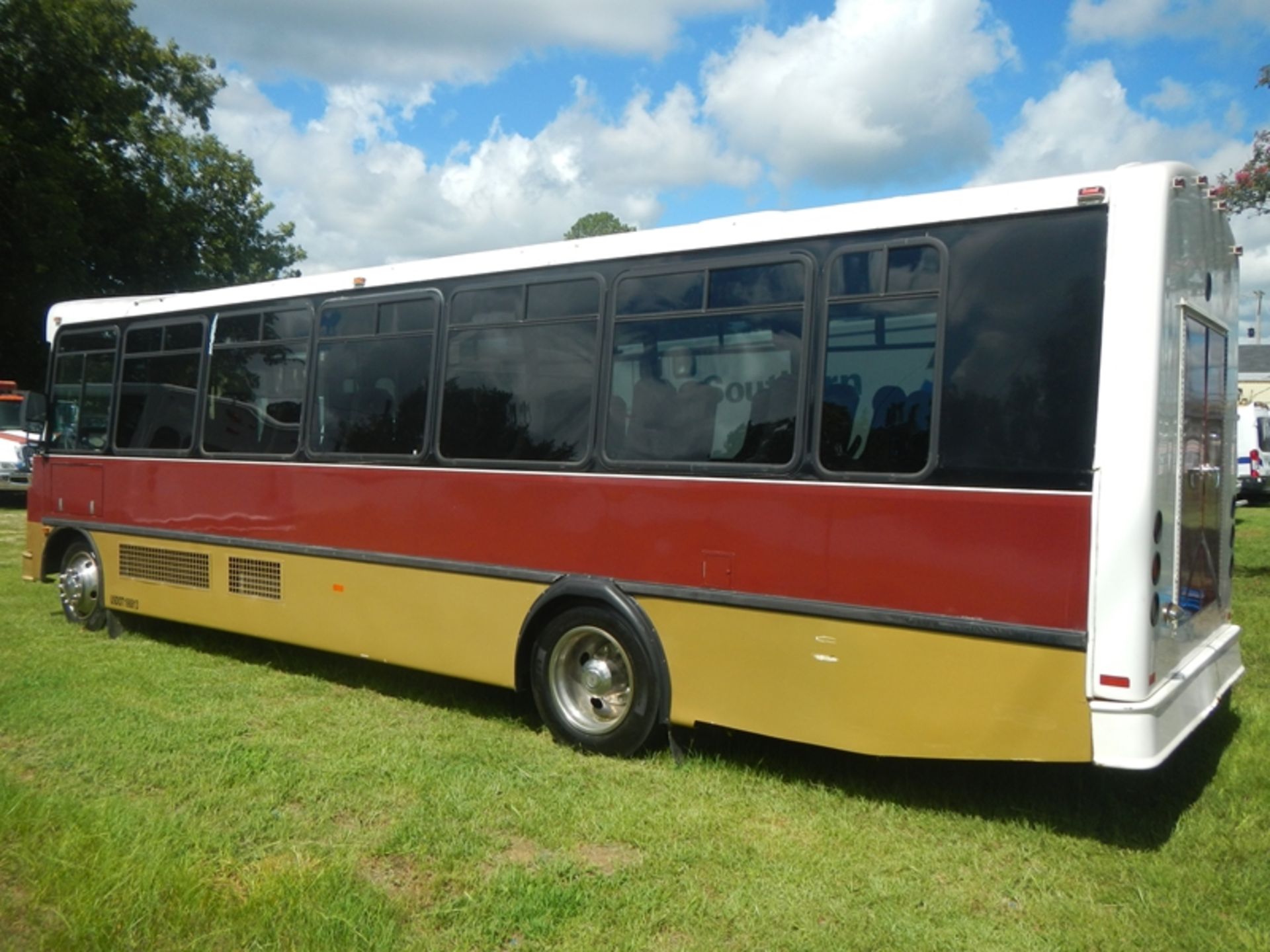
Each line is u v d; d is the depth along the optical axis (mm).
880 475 4977
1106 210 4516
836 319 5188
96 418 9594
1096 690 4418
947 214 4867
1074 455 4500
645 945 3838
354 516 7293
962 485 4754
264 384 8039
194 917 3895
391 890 4285
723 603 5461
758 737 6277
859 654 5027
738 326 5523
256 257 30594
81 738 6125
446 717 6809
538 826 4895
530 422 6375
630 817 5004
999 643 4645
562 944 3836
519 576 6328
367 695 7355
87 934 3787
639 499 5820
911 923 3998
